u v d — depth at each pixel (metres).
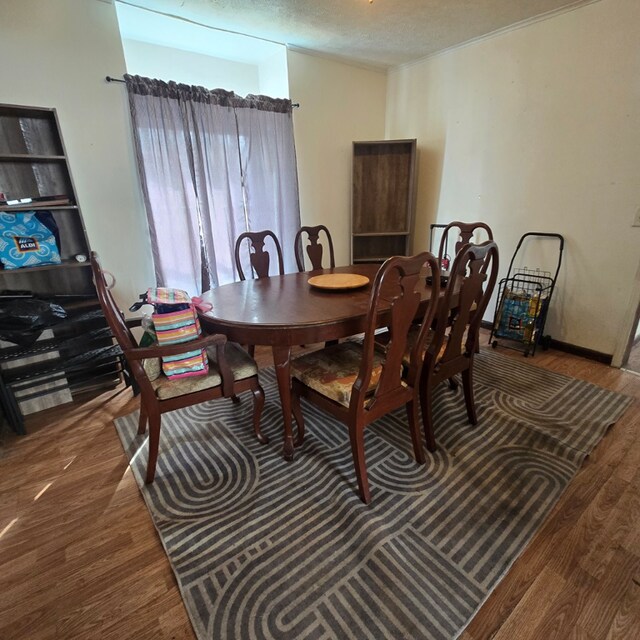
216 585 1.18
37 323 2.04
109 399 2.35
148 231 2.70
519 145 2.89
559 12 2.48
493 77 2.94
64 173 2.29
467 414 2.02
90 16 2.25
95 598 1.17
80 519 1.46
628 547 1.28
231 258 3.12
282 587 1.17
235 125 2.92
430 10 2.47
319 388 1.58
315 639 1.03
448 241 3.59
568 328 2.87
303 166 3.47
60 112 2.25
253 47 3.06
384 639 1.03
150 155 2.57
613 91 2.35
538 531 1.35
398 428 2.00
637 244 2.42
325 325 1.54
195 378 1.64
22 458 1.82
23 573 1.25
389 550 1.28
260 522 1.42
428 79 3.42
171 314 1.52
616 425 1.96
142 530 1.41
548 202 2.80
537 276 2.86
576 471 1.63
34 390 2.17
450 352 1.74
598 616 1.08
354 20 2.61
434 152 3.54
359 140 3.71
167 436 1.96
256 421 1.85
